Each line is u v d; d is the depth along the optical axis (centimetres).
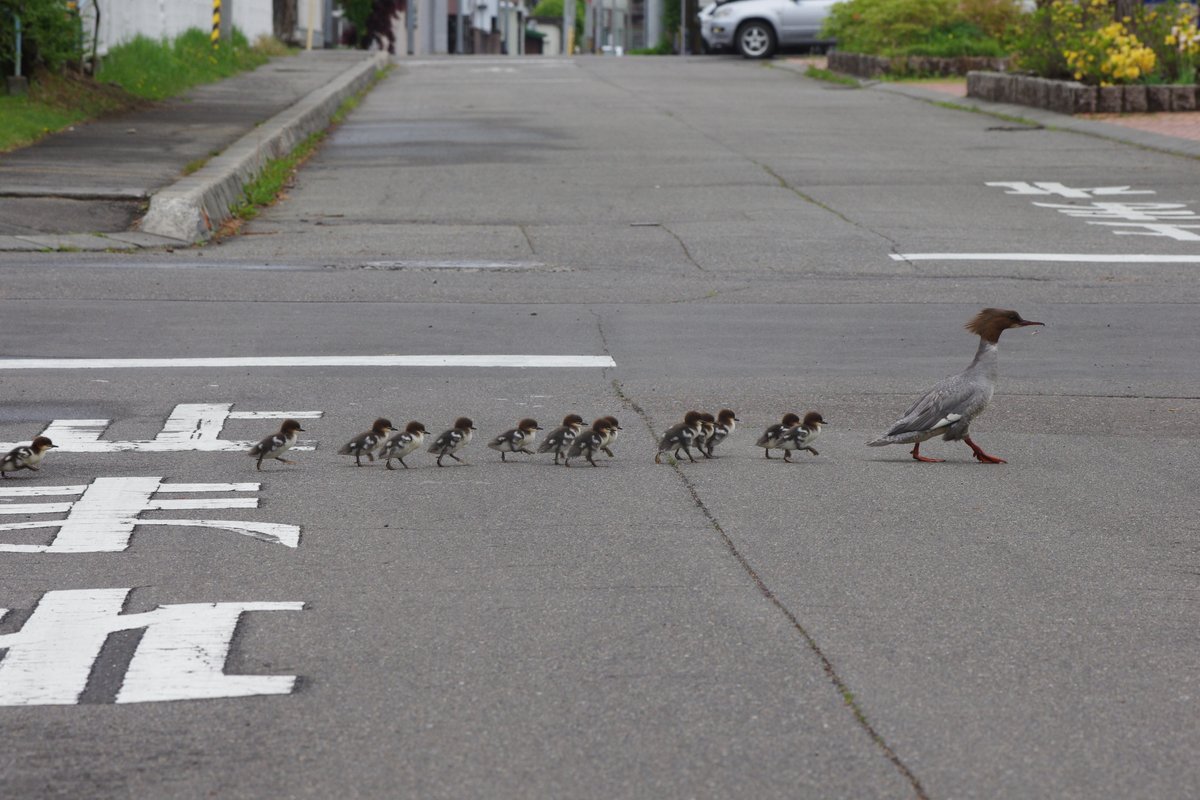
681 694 670
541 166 2858
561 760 604
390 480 1072
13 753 610
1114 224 2278
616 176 2733
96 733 629
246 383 1360
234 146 2712
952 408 1102
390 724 639
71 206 2161
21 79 3019
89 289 1767
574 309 1714
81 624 757
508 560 873
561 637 742
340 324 1616
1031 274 1933
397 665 705
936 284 1875
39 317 1619
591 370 1430
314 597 803
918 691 676
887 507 1000
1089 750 615
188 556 878
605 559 875
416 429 1097
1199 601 809
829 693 673
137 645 728
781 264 2000
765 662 709
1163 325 1645
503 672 696
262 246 2097
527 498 1022
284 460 1116
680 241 2150
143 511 979
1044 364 1471
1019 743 621
